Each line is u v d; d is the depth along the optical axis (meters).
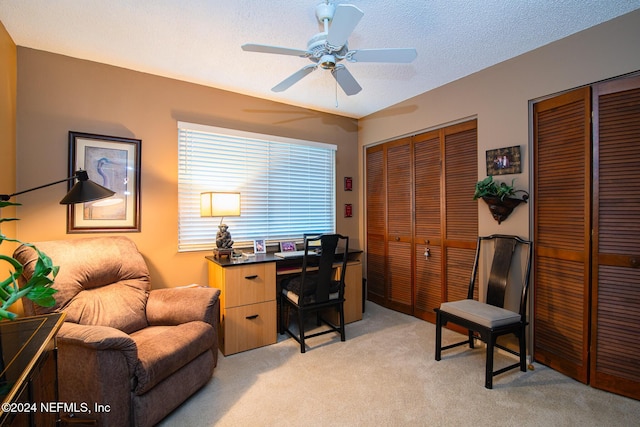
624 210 1.92
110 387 1.51
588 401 1.90
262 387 2.07
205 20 1.97
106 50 2.35
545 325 2.33
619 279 1.94
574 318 2.14
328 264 2.70
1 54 2.01
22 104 2.27
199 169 2.99
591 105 2.06
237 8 1.85
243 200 3.23
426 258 3.27
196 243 2.99
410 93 3.22
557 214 2.24
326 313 3.37
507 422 1.72
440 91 3.03
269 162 3.40
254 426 1.70
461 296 2.94
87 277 2.04
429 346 2.69
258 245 3.18
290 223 3.55
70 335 1.53
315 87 3.03
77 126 2.45
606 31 1.99
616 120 1.96
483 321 2.10
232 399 1.94
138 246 2.68
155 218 2.76
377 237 3.89
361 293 3.36
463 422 1.72
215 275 2.75
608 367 1.99
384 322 3.26
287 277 3.33
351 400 1.92
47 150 2.34
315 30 2.08
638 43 1.86
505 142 2.52
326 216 3.85
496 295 2.45
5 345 1.11
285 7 1.84
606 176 1.99
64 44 2.26
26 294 1.13
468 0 1.77
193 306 2.19
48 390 1.19
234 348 2.56
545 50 2.28
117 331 1.59
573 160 2.15
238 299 2.58
